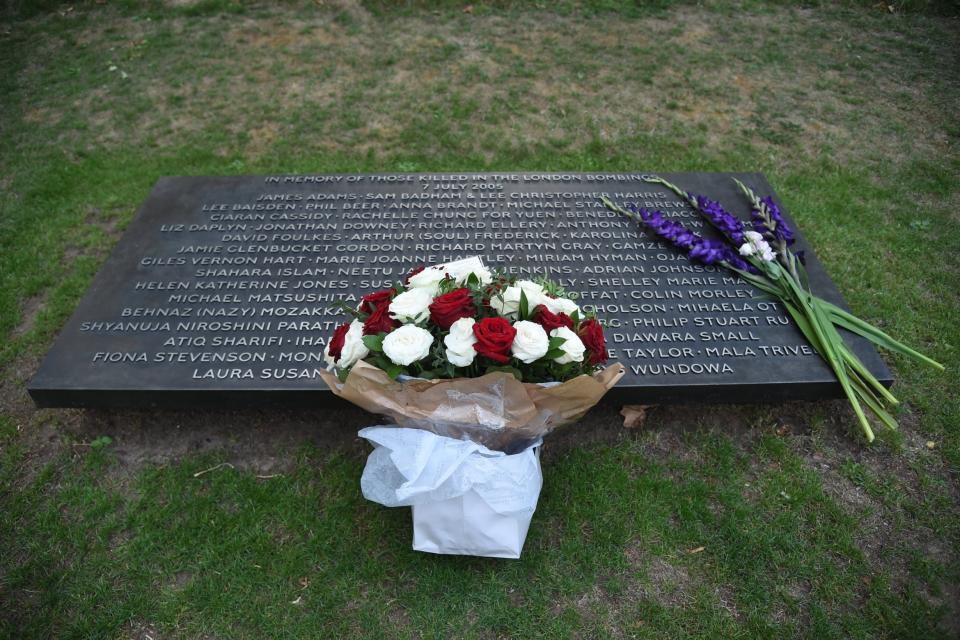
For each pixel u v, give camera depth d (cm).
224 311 374
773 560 306
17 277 468
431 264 407
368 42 793
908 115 677
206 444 355
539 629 281
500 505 268
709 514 322
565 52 779
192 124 652
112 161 597
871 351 365
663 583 298
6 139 627
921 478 343
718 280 400
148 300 381
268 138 632
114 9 863
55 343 354
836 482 342
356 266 406
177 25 830
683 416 371
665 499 329
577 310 277
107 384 333
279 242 427
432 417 272
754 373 344
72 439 358
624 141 634
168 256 414
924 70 754
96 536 314
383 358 257
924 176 591
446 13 856
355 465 343
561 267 408
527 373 266
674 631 281
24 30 820
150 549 307
